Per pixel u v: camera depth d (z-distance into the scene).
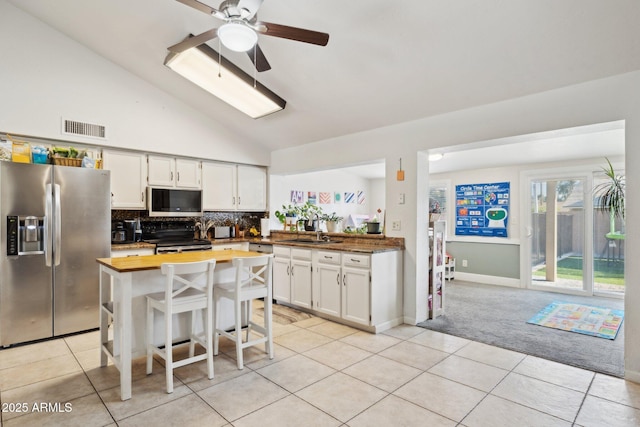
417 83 3.06
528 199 5.54
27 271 3.17
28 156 3.27
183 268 2.36
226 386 2.40
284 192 5.78
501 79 2.77
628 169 2.42
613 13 2.08
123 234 4.22
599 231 4.98
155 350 2.50
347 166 4.53
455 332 3.47
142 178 4.29
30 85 3.49
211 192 4.89
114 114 4.00
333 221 4.71
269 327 2.86
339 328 3.61
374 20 2.55
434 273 3.89
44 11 3.43
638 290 2.41
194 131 4.63
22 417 2.03
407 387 2.38
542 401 2.21
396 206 3.82
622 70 2.41
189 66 3.41
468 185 6.20
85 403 2.18
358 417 2.04
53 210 3.29
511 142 3.20
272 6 2.62
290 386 2.40
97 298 3.55
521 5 2.17
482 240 6.02
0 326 3.04
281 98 3.86
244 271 3.10
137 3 3.08
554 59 2.46
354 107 3.67
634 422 1.99
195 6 1.98
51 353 2.96
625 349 2.47
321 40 2.19
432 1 2.29
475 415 2.05
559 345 3.12
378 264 3.46
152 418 2.02
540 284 5.44
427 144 3.54
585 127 2.64
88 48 3.84
